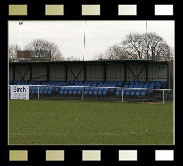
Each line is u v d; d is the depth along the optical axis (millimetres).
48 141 13180
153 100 31406
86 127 16719
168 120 19219
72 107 26578
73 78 42562
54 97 35812
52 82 42938
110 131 15586
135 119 19688
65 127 16750
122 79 40125
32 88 36250
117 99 33062
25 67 44938
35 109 25094
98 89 34031
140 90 32031
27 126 17109
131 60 35656
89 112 23172
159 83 37344
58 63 40438
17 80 45344
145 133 15047
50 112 23188
